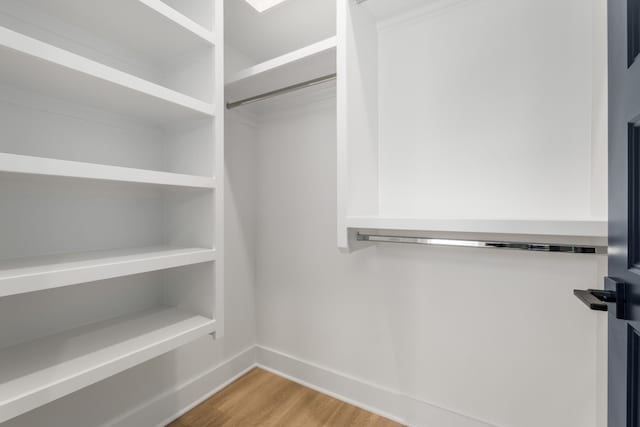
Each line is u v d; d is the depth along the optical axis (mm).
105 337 1014
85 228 1104
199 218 1210
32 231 980
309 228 1772
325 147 1706
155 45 1161
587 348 1081
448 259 1349
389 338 1513
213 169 1167
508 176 1168
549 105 1093
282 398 1654
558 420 1133
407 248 1454
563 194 1071
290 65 1343
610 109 636
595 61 984
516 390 1210
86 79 856
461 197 1260
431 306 1396
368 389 1571
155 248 1195
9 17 902
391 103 1407
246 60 1833
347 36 1175
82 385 796
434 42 1305
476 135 1228
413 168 1361
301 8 1399
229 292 1804
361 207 1282
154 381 1410
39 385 736
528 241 1139
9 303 941
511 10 1152
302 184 1793
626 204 562
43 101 981
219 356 1740
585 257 1081
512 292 1213
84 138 1088
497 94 1184
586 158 1028
